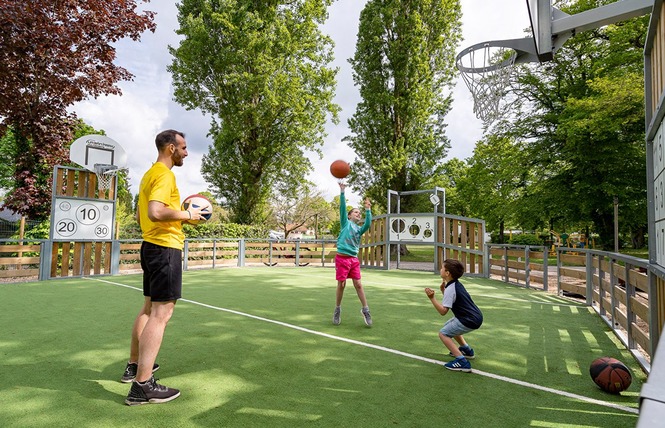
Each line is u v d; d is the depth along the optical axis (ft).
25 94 38.42
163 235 9.81
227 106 64.69
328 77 69.82
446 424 8.64
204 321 18.56
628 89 46.21
